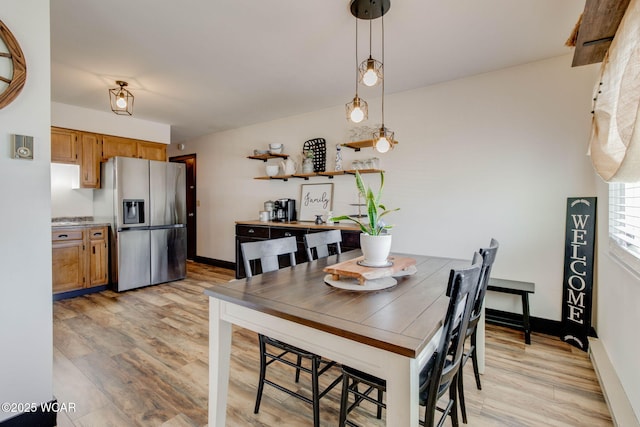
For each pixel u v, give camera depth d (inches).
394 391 37.4
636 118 39.7
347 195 155.3
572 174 102.4
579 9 77.2
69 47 96.4
